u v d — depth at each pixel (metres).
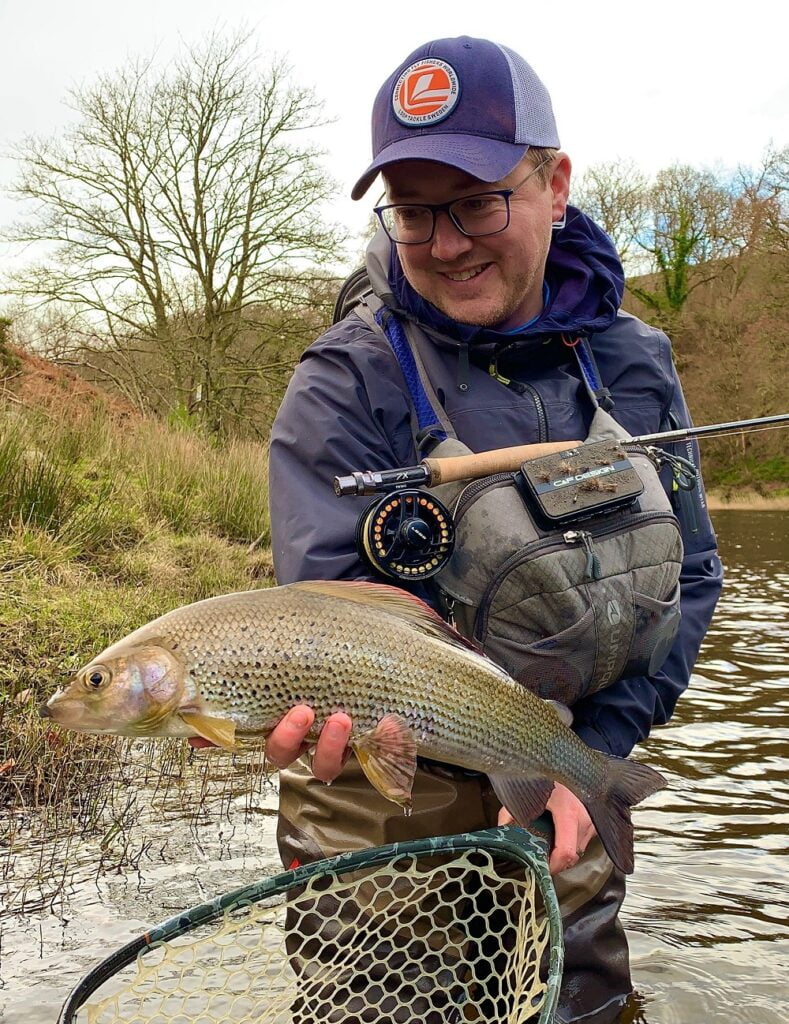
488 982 0.96
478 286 0.98
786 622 3.70
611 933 1.02
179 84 7.62
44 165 7.58
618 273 1.10
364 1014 0.92
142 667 0.72
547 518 0.90
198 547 3.57
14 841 1.53
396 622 0.79
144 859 1.47
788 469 12.76
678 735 2.21
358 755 0.77
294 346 7.99
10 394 4.28
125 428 4.84
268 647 0.74
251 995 0.92
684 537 1.12
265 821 1.66
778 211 12.30
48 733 1.87
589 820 0.93
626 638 0.92
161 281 7.80
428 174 0.95
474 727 0.81
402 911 0.87
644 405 1.08
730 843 1.58
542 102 1.00
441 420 0.98
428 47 0.98
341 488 0.86
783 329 12.47
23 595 2.50
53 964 1.14
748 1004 1.08
